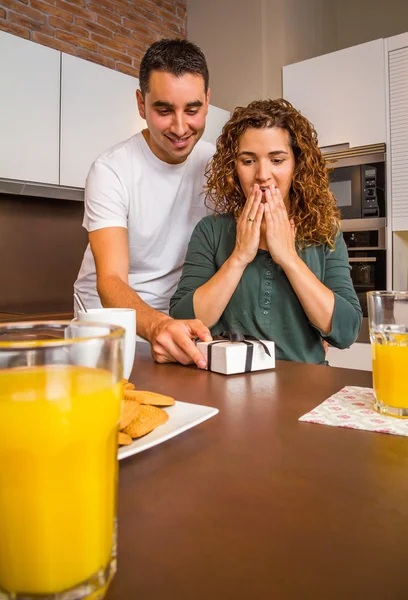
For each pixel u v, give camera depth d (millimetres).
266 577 320
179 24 3832
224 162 1336
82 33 3168
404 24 3529
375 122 2842
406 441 569
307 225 1271
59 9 3039
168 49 1376
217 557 344
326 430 608
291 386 828
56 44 3029
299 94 3123
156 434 551
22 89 2436
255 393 787
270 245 1155
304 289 1140
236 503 422
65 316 2697
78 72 2680
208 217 1413
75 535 289
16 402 281
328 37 3801
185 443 566
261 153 1214
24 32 2869
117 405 325
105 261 1447
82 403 290
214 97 3711
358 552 347
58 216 3072
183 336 981
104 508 304
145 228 1629
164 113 1430
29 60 2457
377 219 2840
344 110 2951
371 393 766
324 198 1281
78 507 290
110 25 3332
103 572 301
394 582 313
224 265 1216
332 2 3832
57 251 3086
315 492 441
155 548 355
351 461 512
